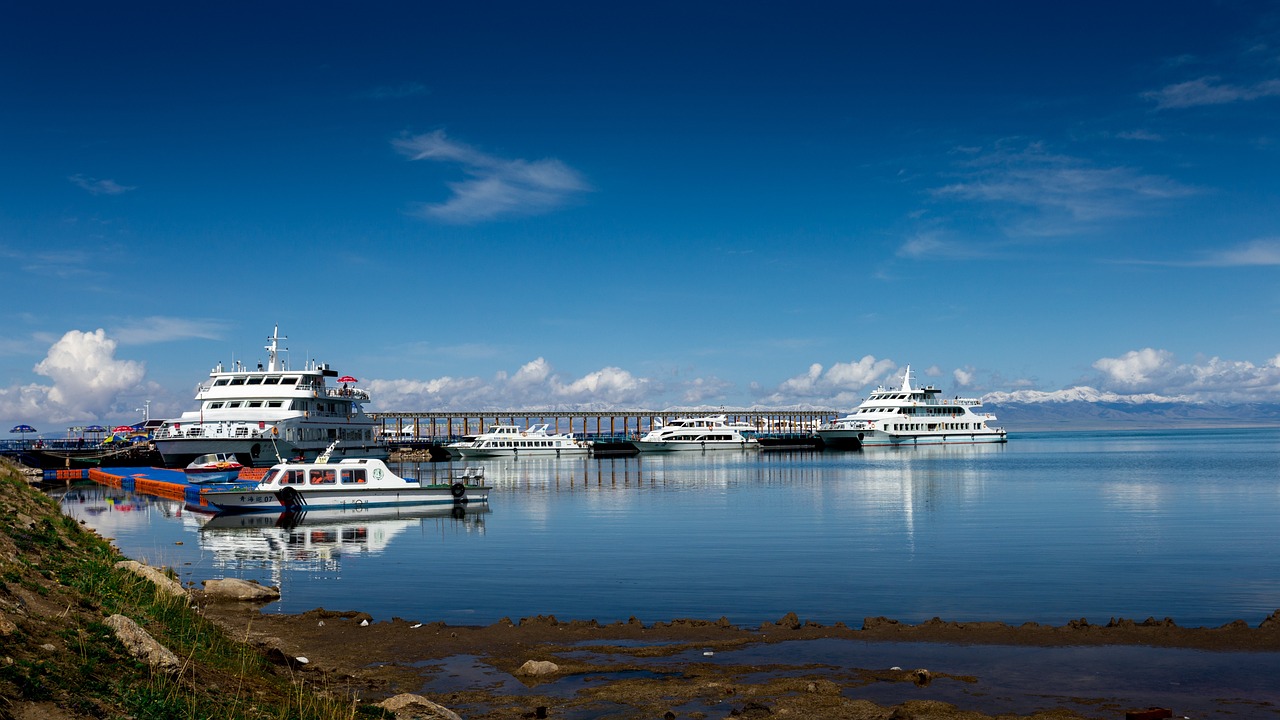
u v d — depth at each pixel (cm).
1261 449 19788
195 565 3434
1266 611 2567
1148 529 4578
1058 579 3084
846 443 17975
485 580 3091
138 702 1107
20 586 1415
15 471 3150
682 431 17275
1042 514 5400
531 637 2162
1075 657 1942
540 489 7950
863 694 1694
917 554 3700
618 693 1706
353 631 2217
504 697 1686
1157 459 14100
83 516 5353
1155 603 2678
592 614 2542
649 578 3131
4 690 995
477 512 5634
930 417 18400
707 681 1783
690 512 5638
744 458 14700
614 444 16588
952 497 6706
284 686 1552
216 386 9019
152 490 7406
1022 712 1585
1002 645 2048
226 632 2011
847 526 4775
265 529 4716
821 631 2209
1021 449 19088
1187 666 1867
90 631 1304
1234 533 4394
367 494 5591
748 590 2897
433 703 1523
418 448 16262
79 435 12975
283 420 8338
